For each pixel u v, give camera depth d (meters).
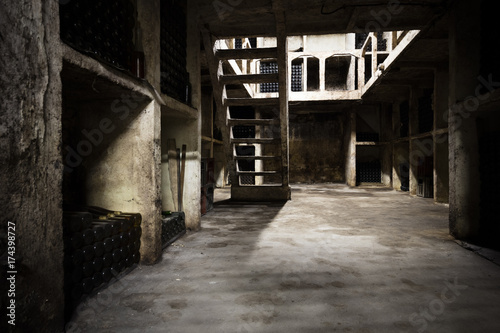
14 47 1.43
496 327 1.81
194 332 1.78
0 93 1.37
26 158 1.50
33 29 1.53
